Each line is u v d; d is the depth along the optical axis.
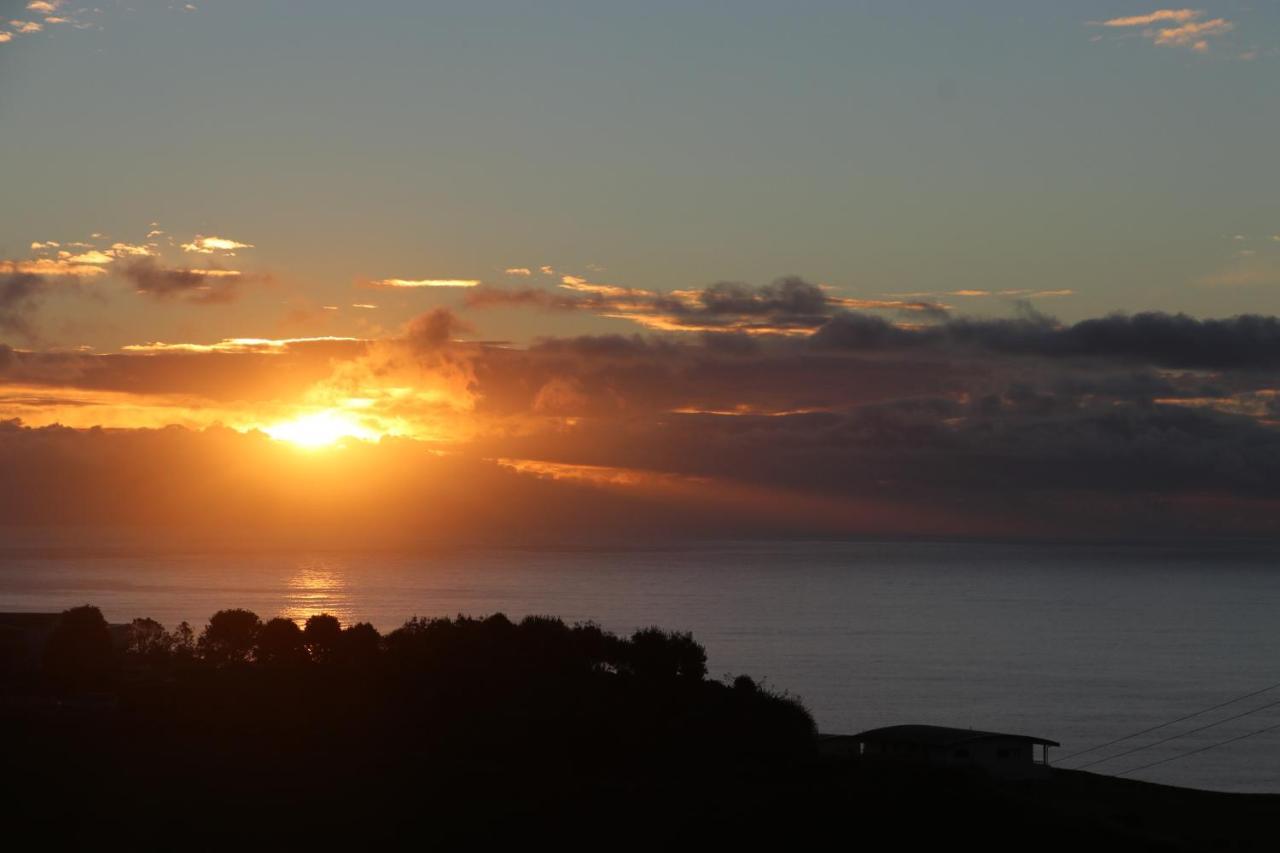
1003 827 83.31
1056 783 106.94
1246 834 91.31
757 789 87.12
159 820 79.00
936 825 82.38
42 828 77.12
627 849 77.38
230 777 85.69
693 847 78.00
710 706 105.06
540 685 110.25
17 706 101.31
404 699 106.56
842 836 80.44
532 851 77.06
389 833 78.62
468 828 79.50
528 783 86.50
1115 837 84.00
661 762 94.12
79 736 92.38
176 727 96.06
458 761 90.75
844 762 96.88
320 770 87.56
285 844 76.94
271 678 113.25
